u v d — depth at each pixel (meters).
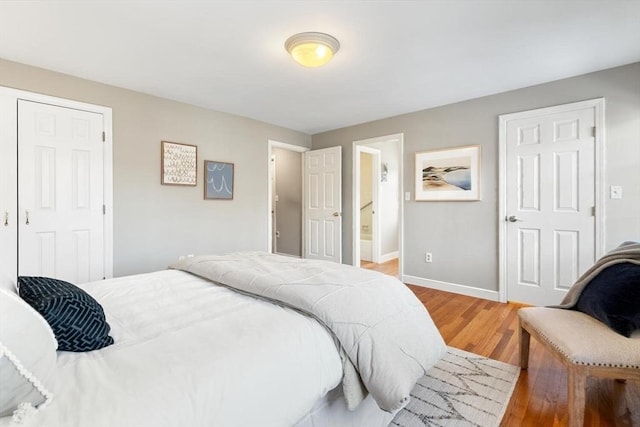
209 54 2.46
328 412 1.22
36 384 0.68
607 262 1.70
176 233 3.56
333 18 1.99
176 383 0.80
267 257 2.16
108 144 3.04
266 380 0.93
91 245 2.95
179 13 1.93
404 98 3.44
